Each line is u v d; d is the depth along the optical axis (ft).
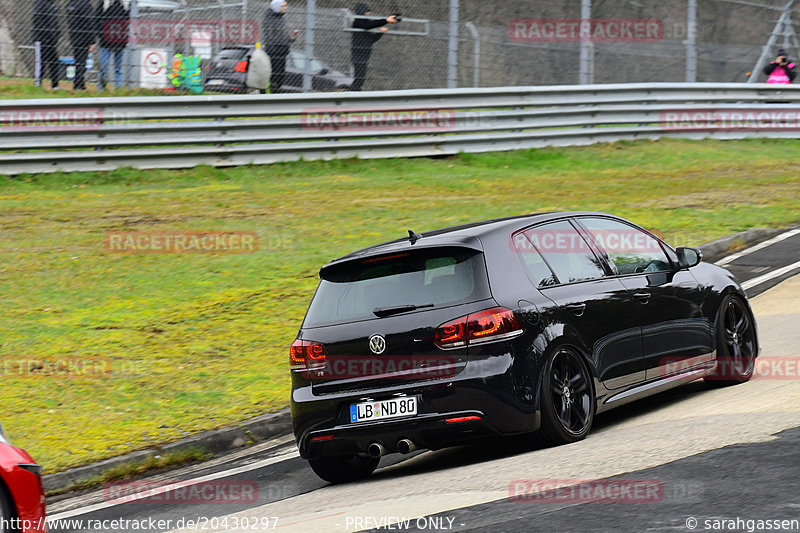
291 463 95.81
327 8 243.81
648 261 96.27
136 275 162.40
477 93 252.62
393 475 85.35
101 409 114.01
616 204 208.03
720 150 276.82
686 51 289.33
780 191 222.07
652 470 68.33
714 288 99.96
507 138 259.60
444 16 253.44
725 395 94.17
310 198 209.87
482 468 78.54
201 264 167.63
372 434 81.10
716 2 295.89
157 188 214.90
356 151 243.19
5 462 64.49
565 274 86.53
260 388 118.52
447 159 251.80
